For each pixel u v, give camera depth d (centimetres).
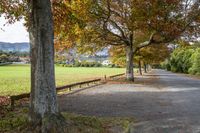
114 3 3844
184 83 4394
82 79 4981
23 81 4228
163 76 6988
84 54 4416
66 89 2931
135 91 2952
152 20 3484
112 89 3122
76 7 2345
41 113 1075
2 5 1658
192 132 1187
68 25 1823
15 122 1132
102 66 16312
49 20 1091
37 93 1084
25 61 19238
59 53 4262
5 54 19525
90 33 3822
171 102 2127
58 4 1688
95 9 3634
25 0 1599
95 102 2073
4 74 6538
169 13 3550
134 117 1510
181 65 9919
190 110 1755
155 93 2789
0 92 2659
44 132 1034
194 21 3750
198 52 7888
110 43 4272
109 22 4053
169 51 6525
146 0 3359
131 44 4369
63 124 1071
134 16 3488
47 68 1087
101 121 1320
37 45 1087
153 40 4150
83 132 1069
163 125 1320
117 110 1734
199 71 7744
